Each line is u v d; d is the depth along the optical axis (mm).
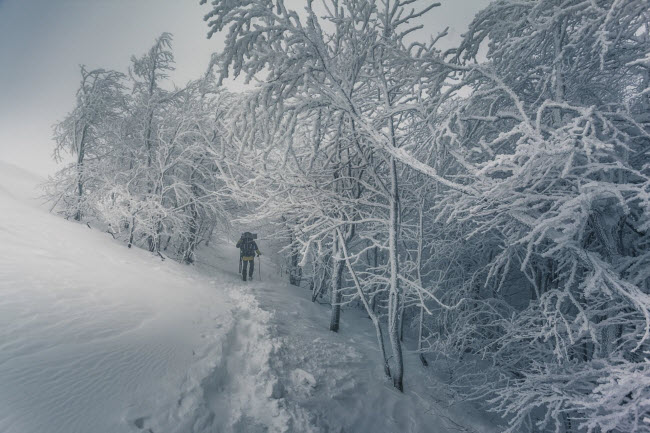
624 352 3084
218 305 5430
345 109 3939
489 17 3482
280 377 3707
